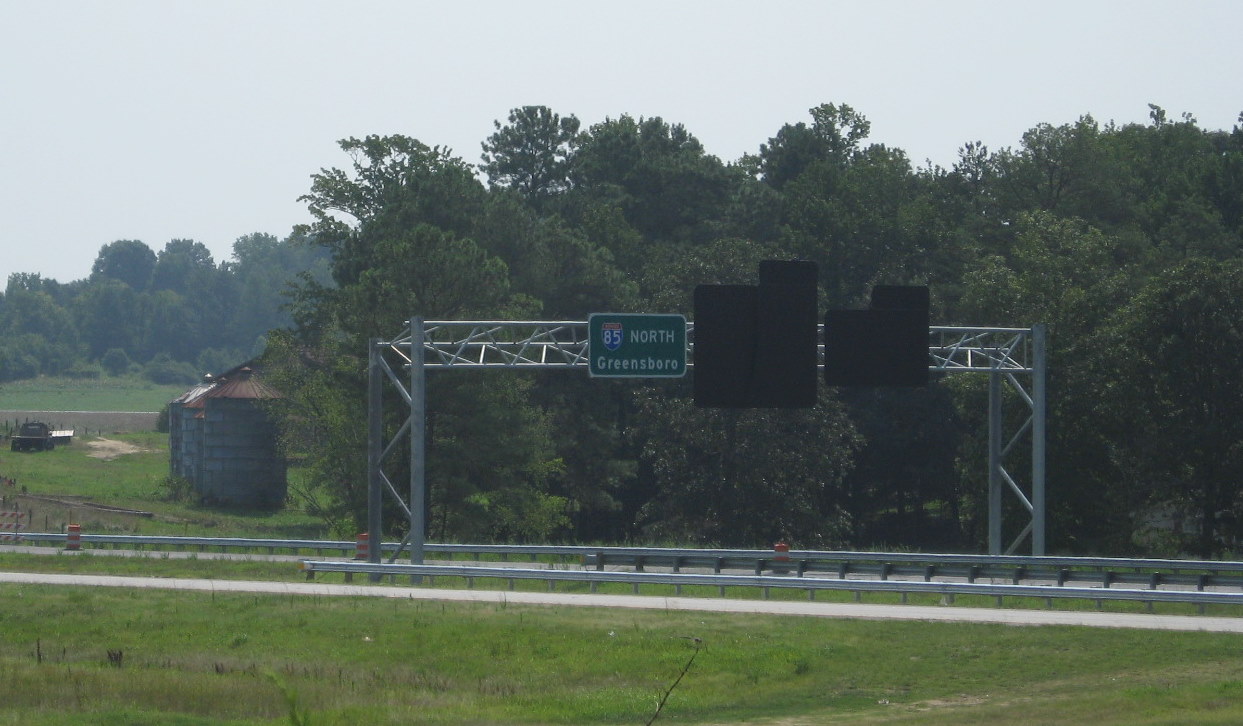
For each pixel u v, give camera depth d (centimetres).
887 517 13762
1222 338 9594
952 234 14262
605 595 5909
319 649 4859
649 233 16438
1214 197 15375
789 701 4078
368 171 13862
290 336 11831
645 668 4497
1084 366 9669
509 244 12625
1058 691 4109
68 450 17862
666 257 14450
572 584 6456
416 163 13575
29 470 15025
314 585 6359
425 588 6250
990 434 7075
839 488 12319
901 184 15550
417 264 10075
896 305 5831
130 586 6281
